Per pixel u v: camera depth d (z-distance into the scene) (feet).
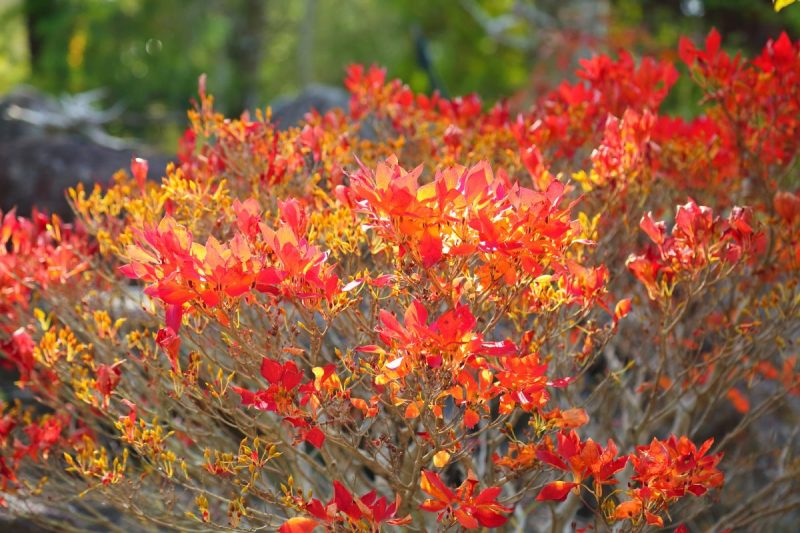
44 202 17.72
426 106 12.26
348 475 9.39
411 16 51.11
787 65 9.82
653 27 30.48
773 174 11.05
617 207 9.65
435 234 6.42
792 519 12.05
